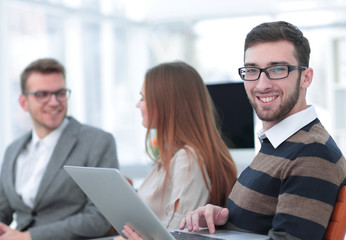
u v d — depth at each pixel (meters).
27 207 2.37
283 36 1.37
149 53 6.35
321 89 5.34
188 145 1.94
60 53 5.51
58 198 2.32
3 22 4.75
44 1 5.22
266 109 1.39
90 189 1.49
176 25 6.18
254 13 5.68
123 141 6.12
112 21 6.04
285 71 1.37
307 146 1.29
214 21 5.93
